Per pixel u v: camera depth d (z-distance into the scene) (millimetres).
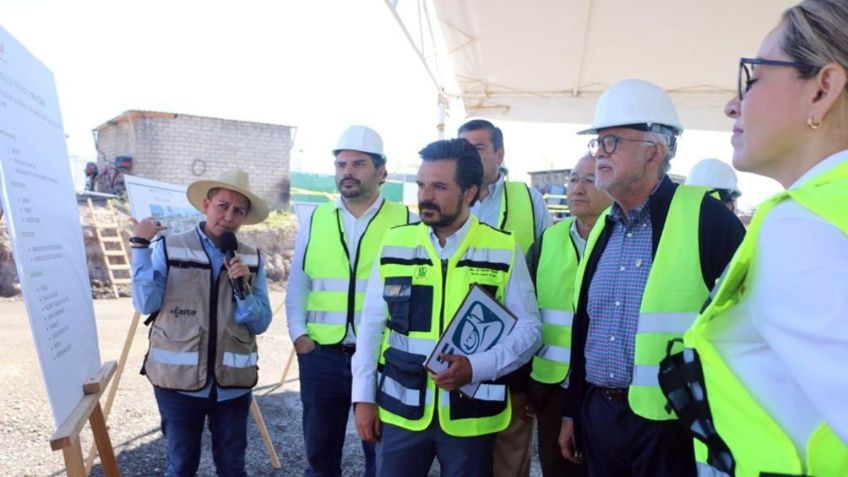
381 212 3260
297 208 4793
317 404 3059
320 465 3068
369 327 2314
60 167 2199
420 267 2199
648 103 1930
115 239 11055
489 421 2107
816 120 958
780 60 1000
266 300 2996
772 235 899
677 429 1822
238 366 2752
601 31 5566
